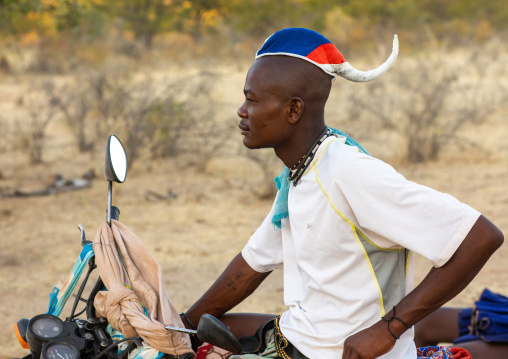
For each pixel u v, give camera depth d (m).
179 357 3.57
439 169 14.23
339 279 3.45
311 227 3.46
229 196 12.56
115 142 3.83
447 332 5.11
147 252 3.75
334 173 3.33
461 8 56.66
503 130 17.66
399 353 3.49
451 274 3.17
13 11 13.50
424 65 21.86
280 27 53.16
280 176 3.78
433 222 3.16
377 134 17.33
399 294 3.46
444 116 17.39
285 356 3.67
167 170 14.65
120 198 12.44
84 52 39.41
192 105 16.59
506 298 5.16
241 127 3.57
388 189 3.21
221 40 53.22
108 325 3.76
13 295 8.14
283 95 3.43
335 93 22.44
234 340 3.24
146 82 17.81
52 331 3.63
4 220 11.13
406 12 44.31
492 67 29.92
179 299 7.90
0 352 6.68
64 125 19.33
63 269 8.96
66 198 12.50
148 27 50.78
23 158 16.11
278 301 7.85
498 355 4.73
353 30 42.81
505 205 11.44
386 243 3.39
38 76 33.50
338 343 3.45
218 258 9.34
